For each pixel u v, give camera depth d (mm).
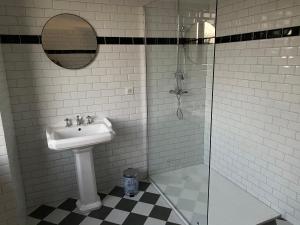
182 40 2320
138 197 2529
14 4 2016
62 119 2375
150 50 2574
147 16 2490
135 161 2846
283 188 2162
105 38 2391
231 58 2605
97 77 2436
